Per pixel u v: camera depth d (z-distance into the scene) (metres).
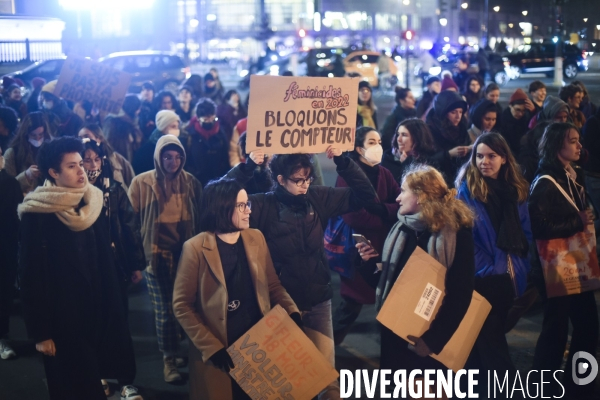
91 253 4.07
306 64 32.53
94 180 4.70
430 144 5.60
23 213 3.90
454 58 33.91
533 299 5.30
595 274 4.50
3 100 11.05
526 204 4.41
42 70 23.42
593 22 66.81
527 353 5.48
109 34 60.72
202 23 76.06
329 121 4.18
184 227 5.21
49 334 3.89
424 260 3.61
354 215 4.92
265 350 3.58
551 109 7.74
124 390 4.86
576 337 4.68
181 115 10.66
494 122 7.50
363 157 5.14
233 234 3.66
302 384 3.61
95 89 8.22
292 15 79.69
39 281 3.86
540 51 34.81
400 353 3.73
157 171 5.22
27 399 4.89
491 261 4.21
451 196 3.67
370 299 5.04
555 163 4.55
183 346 5.79
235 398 3.67
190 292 3.61
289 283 4.01
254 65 34.50
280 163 4.03
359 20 74.56
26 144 6.51
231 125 11.19
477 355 4.15
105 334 4.19
